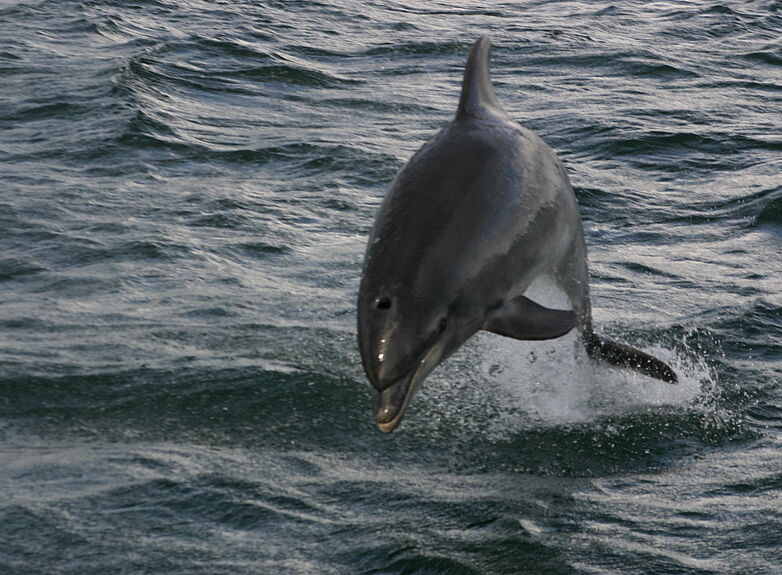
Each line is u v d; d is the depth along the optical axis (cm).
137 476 1983
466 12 8756
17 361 2473
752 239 3784
